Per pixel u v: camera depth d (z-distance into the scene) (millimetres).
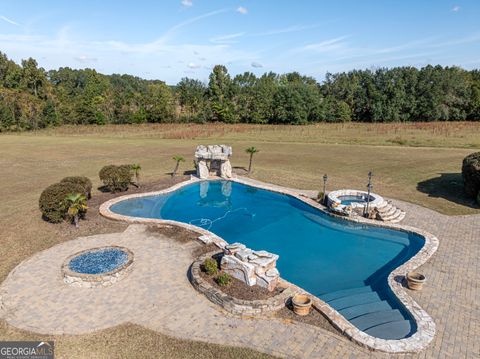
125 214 19547
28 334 9398
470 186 20688
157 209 20625
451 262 13320
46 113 69500
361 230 17438
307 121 73562
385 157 33438
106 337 9273
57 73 107688
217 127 61938
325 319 10008
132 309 10469
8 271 12734
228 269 11875
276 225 18500
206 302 10836
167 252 14219
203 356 8586
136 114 74500
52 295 11188
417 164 29938
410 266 12953
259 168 30328
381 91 74688
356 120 79500
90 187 20828
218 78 80188
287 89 72438
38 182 25828
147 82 131250
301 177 26797
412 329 9797
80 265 12641
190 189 24859
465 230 16406
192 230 16266
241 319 10000
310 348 8844
